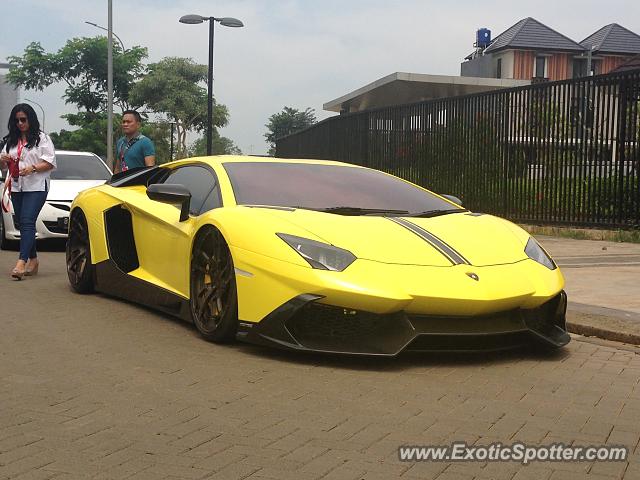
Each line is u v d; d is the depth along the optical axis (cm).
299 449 290
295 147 2634
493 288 414
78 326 512
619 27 4978
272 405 345
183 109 6031
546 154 1266
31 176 713
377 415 334
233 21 2306
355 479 262
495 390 379
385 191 530
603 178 1180
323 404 348
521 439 307
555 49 4716
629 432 319
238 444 295
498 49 4781
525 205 1303
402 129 1641
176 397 356
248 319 431
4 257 918
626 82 1148
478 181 1406
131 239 585
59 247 1044
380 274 405
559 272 467
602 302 609
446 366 420
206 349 449
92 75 5700
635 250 1020
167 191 498
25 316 545
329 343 410
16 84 5531
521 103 1311
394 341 404
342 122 1948
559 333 458
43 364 415
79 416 327
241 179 512
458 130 1455
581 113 1212
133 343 464
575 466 279
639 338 494
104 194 620
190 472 266
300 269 409
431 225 465
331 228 437
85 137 5369
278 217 448
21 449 287
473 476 267
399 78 2538
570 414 343
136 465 272
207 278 474
